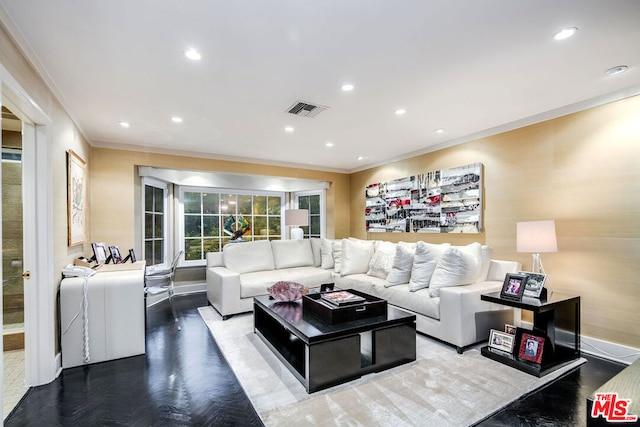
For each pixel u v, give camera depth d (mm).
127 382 2234
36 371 2191
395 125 3469
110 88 2492
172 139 3973
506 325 2715
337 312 2346
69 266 2672
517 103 2865
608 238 2654
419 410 1884
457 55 2055
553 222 2740
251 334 3152
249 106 2904
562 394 2068
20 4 1532
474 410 1884
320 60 2105
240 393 2086
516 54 2047
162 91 2562
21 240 3139
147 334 3176
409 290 3260
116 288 2615
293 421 1786
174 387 2166
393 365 2416
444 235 4160
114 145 4066
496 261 3307
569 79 2398
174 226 5117
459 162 3957
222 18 1658
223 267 4348
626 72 2299
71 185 2818
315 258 5105
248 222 5840
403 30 1781
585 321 2783
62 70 2197
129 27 1732
